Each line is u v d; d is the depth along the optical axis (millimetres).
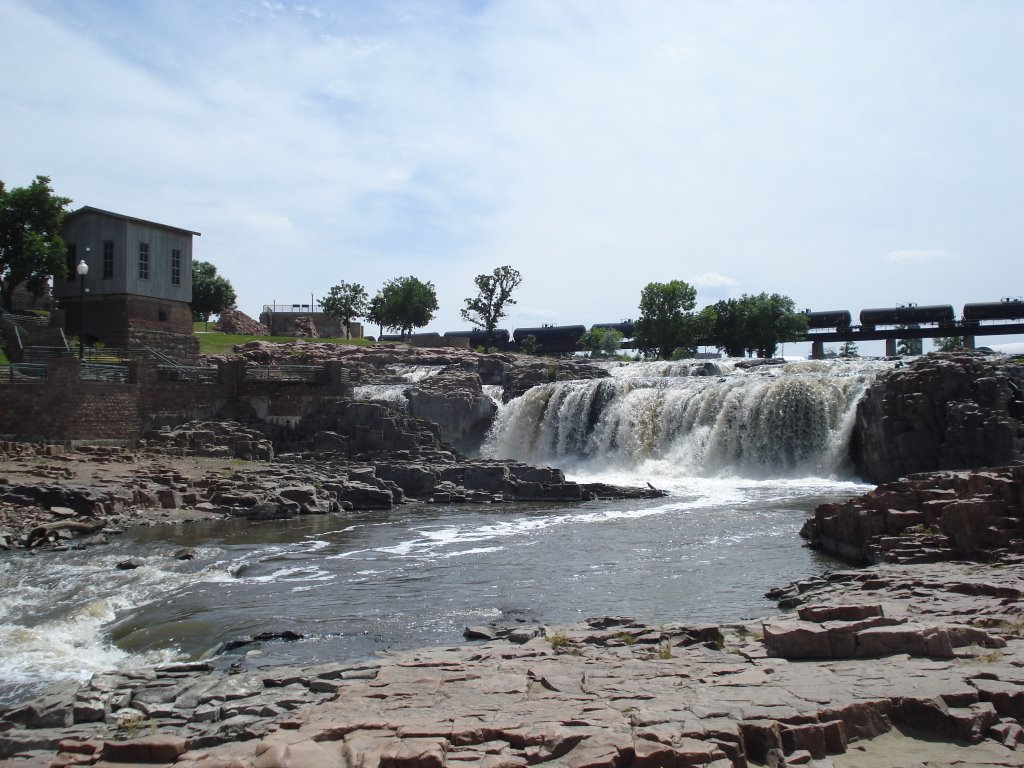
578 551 30719
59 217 64875
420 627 20531
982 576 19719
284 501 41094
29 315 68125
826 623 15109
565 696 12711
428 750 10148
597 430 63219
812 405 55688
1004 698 11711
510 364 80812
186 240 68312
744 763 10445
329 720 11883
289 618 21453
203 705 13922
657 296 108312
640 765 10008
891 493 26578
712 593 23547
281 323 113062
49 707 13922
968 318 93875
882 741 11203
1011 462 44250
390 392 66438
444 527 37375
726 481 54281
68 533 33250
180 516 38688
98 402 50875
